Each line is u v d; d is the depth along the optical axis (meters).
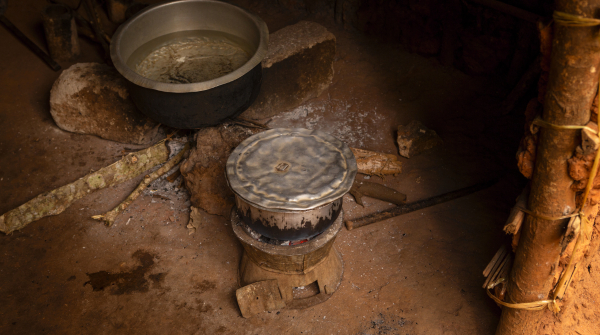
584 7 0.93
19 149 1.77
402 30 2.04
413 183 1.66
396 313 1.38
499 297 1.24
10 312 1.40
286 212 1.19
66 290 1.44
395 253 1.49
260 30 1.55
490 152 1.71
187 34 1.68
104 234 1.55
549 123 1.02
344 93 1.93
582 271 1.27
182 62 1.65
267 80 1.75
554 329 1.26
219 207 1.57
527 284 1.17
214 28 1.67
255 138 1.33
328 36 1.82
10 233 1.55
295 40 1.80
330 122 1.84
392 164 1.67
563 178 1.05
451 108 1.85
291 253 1.28
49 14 1.96
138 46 1.61
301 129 1.36
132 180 1.68
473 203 1.59
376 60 2.05
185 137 1.73
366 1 2.08
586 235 1.14
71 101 1.74
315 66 1.84
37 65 2.00
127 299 1.42
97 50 2.08
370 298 1.41
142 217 1.59
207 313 1.39
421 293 1.41
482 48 1.87
